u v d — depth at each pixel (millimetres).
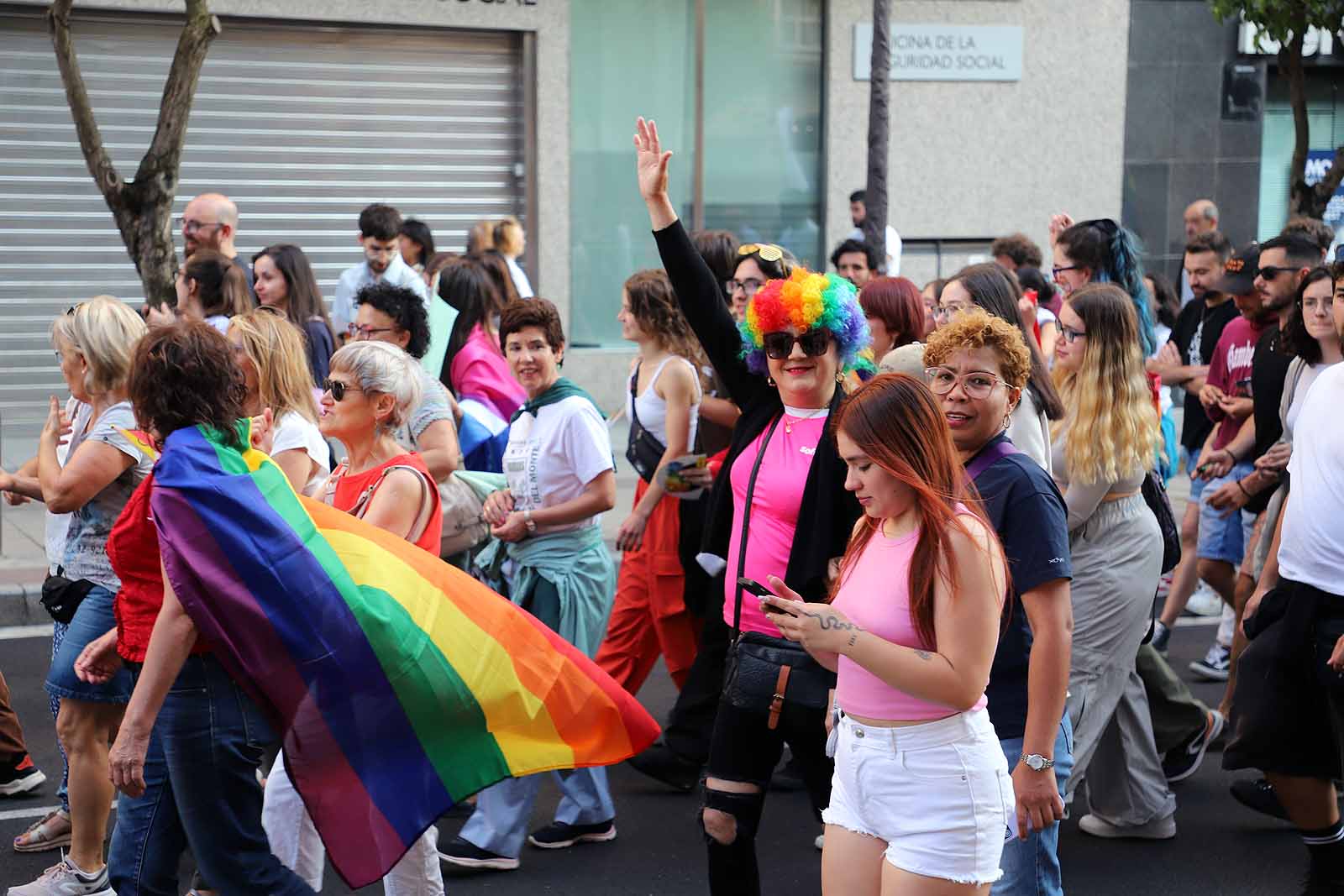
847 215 14602
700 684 5477
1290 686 4445
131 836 3695
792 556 3943
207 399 3543
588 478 4961
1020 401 4156
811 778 3973
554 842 5129
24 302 12664
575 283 14227
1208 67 15469
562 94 13641
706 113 14297
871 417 3059
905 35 14555
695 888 4805
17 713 6508
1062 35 15000
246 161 13039
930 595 3027
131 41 12531
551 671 3895
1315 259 6477
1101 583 4711
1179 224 15664
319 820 3570
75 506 4316
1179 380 7355
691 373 5426
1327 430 4301
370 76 13273
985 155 14969
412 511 4098
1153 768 5156
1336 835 4617
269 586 3496
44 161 12500
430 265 9625
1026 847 3721
